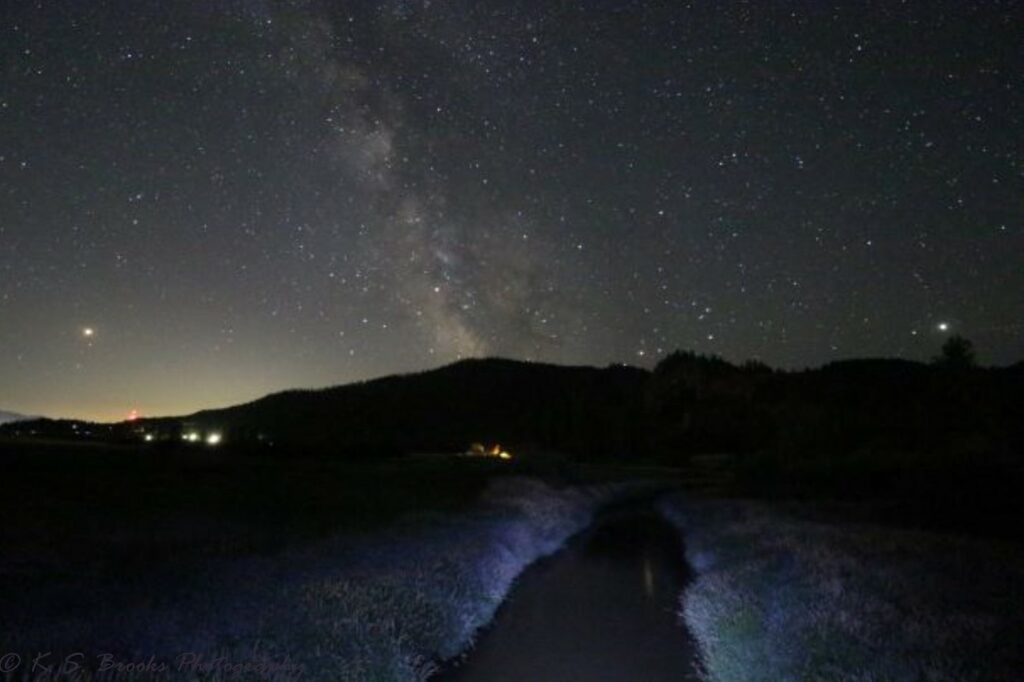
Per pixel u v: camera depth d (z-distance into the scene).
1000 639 9.78
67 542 17.70
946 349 62.94
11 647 7.91
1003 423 51.38
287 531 21.08
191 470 39.53
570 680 10.73
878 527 24.28
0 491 26.12
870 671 8.83
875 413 62.28
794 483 46.09
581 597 17.19
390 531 20.41
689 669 11.34
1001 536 24.19
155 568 13.98
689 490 58.16
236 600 10.72
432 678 10.72
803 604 12.24
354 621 10.27
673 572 21.28
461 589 14.62
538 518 30.09
